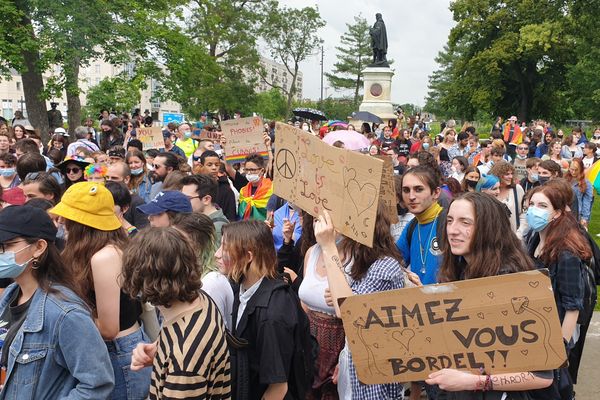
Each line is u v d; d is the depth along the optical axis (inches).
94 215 121.4
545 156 462.9
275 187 143.3
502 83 2009.1
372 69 1179.3
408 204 163.2
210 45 1675.7
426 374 100.4
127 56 805.9
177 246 94.7
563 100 1969.7
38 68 743.7
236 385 118.6
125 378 120.2
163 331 96.7
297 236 198.8
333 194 121.6
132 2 792.3
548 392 98.6
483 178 283.0
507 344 95.7
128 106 862.5
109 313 117.6
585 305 141.9
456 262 112.3
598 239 444.1
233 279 126.4
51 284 100.1
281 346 117.7
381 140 643.5
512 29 1873.8
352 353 103.7
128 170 253.4
